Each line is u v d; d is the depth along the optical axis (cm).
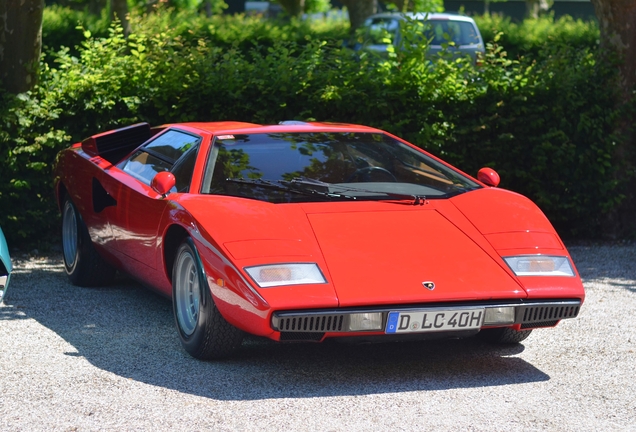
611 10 917
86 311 600
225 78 846
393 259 445
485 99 894
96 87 823
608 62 923
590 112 912
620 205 943
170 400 416
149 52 855
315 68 880
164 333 542
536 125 902
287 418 393
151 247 523
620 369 479
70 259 692
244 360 482
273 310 412
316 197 495
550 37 995
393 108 875
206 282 452
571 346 526
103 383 441
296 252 437
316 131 564
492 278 444
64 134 811
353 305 418
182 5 2844
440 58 903
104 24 2039
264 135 549
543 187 925
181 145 557
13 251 822
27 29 823
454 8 4778
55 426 381
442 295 427
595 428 386
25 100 802
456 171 561
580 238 955
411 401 418
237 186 496
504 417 398
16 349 502
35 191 820
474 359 495
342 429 380
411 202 502
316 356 493
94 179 629
